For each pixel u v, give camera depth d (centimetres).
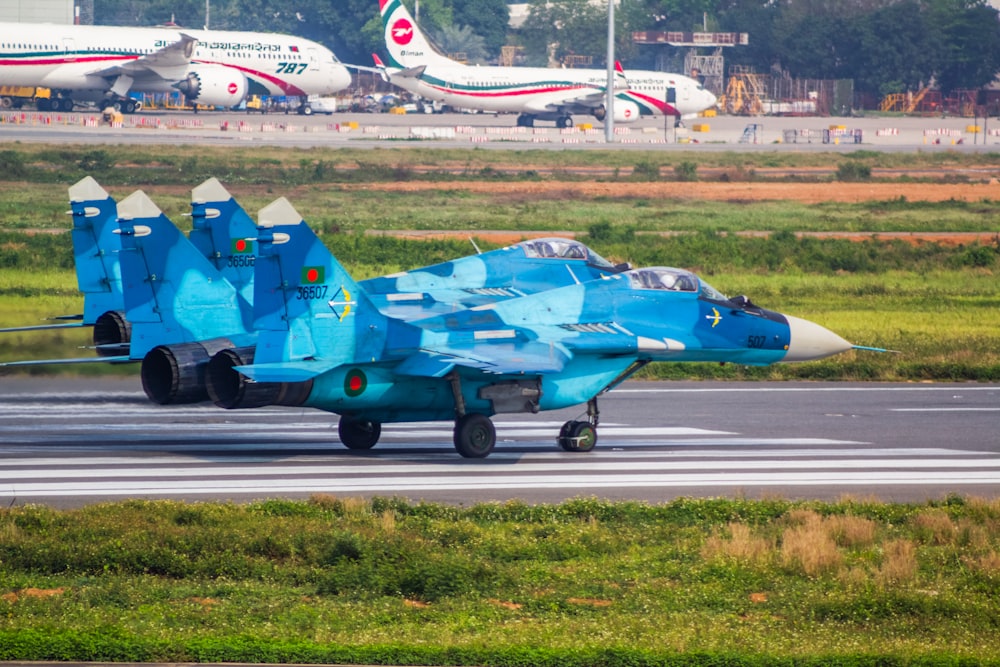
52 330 13200
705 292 9438
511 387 8612
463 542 6178
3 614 4850
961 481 8056
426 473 7988
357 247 19862
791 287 18612
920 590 5634
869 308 16912
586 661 4522
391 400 8344
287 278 7912
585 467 8325
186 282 8538
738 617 5238
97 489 7281
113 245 9400
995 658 4659
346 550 5834
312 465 8162
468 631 4881
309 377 7750
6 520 6194
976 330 15212
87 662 4412
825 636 4966
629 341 8925
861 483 7956
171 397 8169
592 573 5819
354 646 4541
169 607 5078
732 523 6625
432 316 9388
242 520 6375
